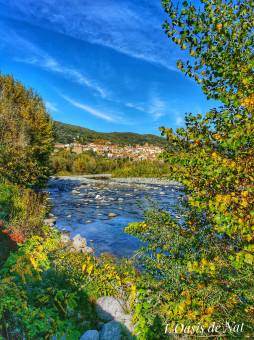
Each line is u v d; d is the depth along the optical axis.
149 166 61.16
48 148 23.22
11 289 3.21
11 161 16.86
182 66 2.61
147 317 3.64
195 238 3.35
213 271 2.62
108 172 82.12
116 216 16.30
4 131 18.42
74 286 4.78
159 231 3.91
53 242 5.39
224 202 2.13
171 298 3.61
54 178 52.31
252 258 1.99
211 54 2.38
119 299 4.63
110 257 8.70
